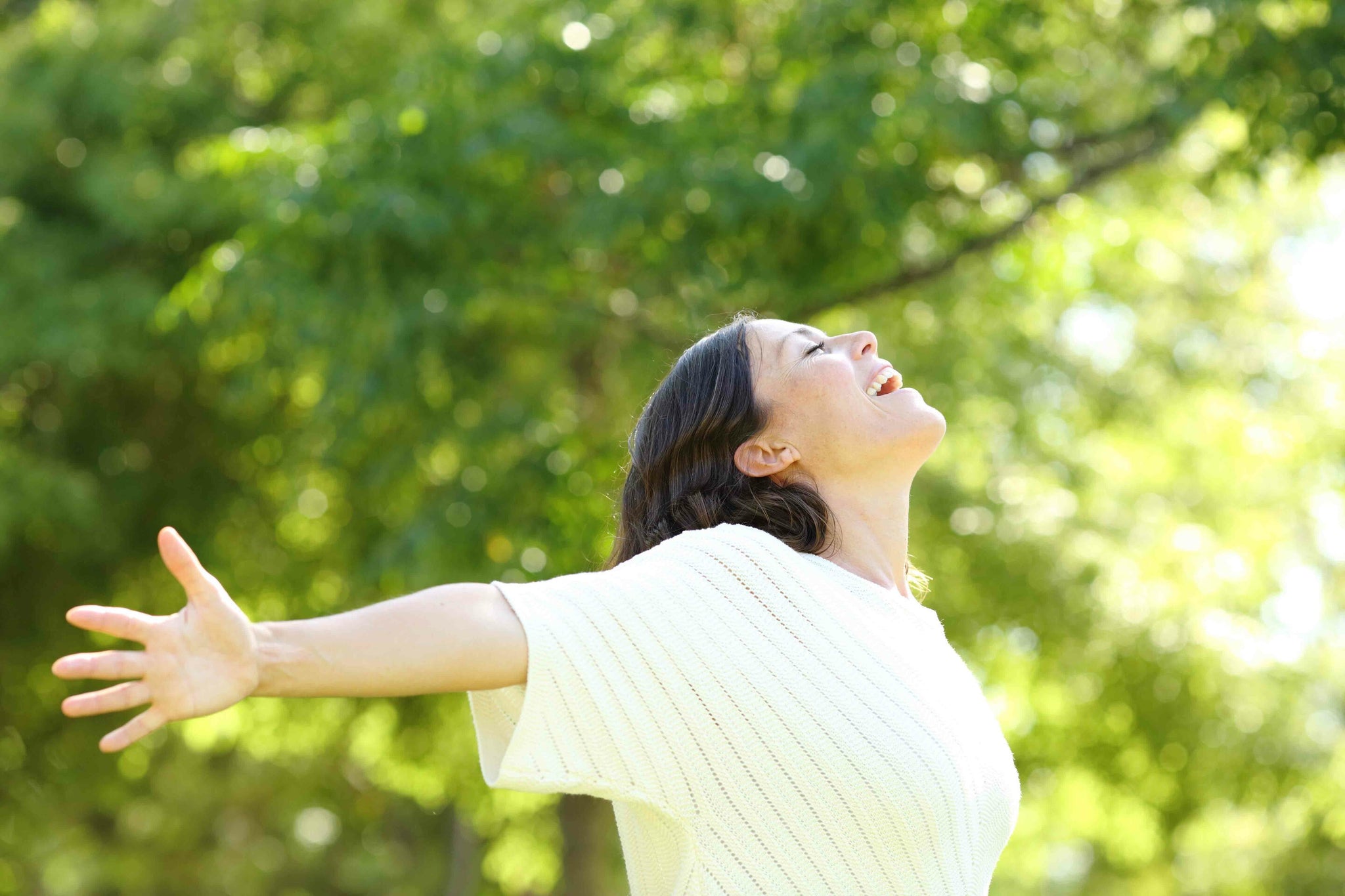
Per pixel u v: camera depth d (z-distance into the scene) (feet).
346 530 44.62
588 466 37.83
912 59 35.63
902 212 34.83
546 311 38.96
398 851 89.40
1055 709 48.57
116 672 7.77
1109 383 48.57
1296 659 49.75
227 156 38.04
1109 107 39.81
